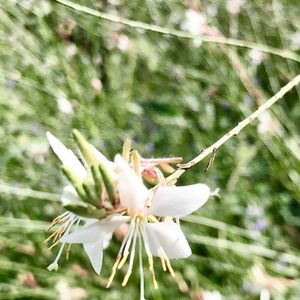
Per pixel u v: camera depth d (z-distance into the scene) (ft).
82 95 1.43
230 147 1.38
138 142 1.41
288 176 1.35
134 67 1.47
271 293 1.22
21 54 1.38
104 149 1.34
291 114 1.47
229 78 1.44
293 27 1.64
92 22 1.44
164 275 1.24
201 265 1.27
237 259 1.26
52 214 1.32
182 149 1.40
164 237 0.54
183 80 1.49
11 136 1.37
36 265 1.29
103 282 1.26
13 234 1.31
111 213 0.52
